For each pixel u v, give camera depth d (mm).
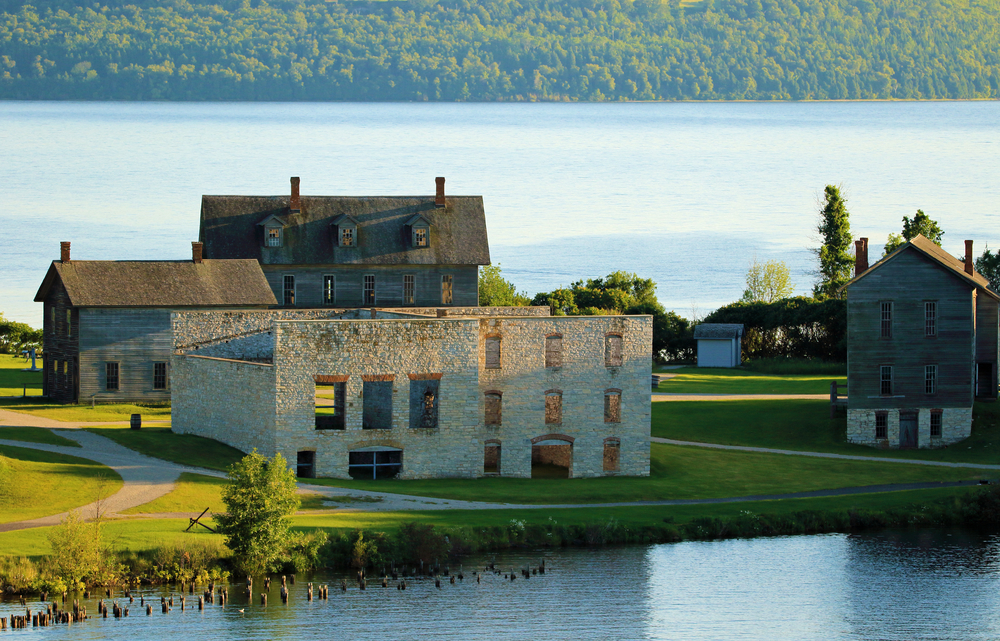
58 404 185375
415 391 154875
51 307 193000
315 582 117812
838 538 138125
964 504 146125
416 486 143875
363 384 155125
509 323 153125
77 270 187875
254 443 146500
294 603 113312
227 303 190625
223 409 152625
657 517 136375
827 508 142500
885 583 125125
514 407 153875
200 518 122562
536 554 127438
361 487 141250
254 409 146375
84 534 112375
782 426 185875
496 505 137125
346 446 145750
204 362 155875
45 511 122000
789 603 120062
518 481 150000
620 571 124812
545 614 114500
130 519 121062
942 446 180250
